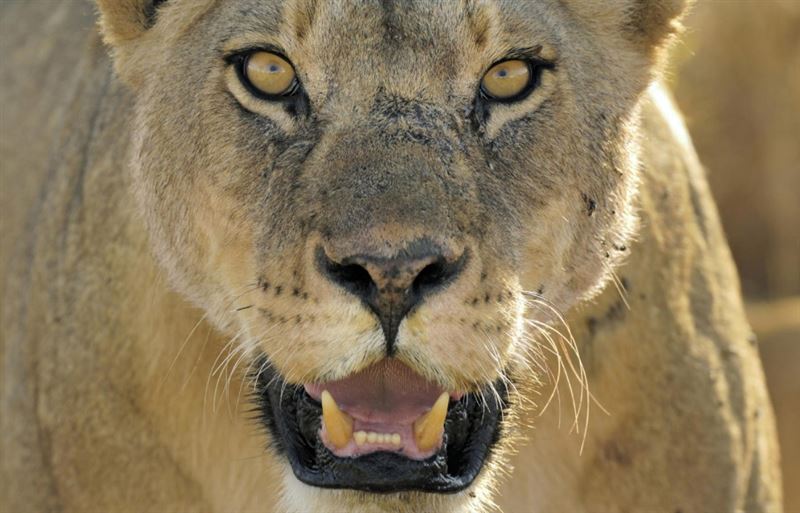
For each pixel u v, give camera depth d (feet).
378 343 17.58
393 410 18.47
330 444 18.24
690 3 21.70
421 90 18.98
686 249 23.94
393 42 18.92
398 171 18.11
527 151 19.70
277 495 21.97
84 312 23.52
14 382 26.05
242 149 19.75
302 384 18.44
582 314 22.22
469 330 17.99
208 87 20.07
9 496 25.96
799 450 39.88
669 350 23.13
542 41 19.72
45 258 24.94
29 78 29.81
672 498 23.09
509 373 20.13
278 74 19.49
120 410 23.18
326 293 17.78
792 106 50.47
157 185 21.12
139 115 21.58
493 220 18.74
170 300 22.38
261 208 19.47
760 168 50.34
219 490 23.15
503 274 18.65
